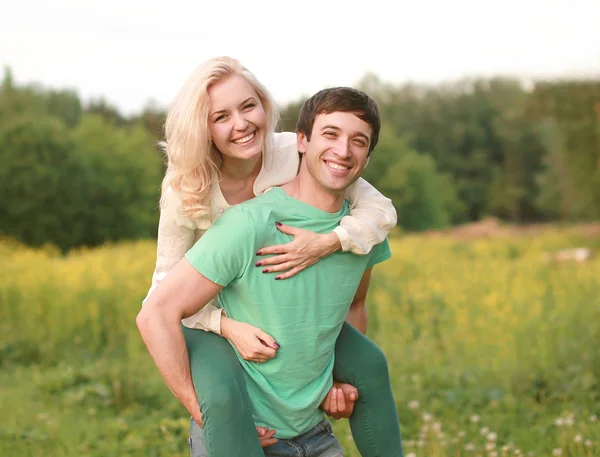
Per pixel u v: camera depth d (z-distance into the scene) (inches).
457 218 2854.3
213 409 101.3
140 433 212.7
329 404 114.7
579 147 1131.9
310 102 108.5
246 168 111.0
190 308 104.3
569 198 1457.9
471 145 2940.5
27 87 1951.3
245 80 105.7
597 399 231.0
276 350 106.9
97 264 531.5
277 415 110.4
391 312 366.6
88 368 288.4
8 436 209.6
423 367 284.0
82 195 1393.9
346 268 110.3
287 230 106.3
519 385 244.5
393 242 898.1
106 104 2994.6
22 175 1295.5
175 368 103.1
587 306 343.3
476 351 294.5
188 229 110.4
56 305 373.4
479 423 214.1
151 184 1592.0
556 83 1081.4
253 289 105.8
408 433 207.5
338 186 106.7
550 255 708.0
